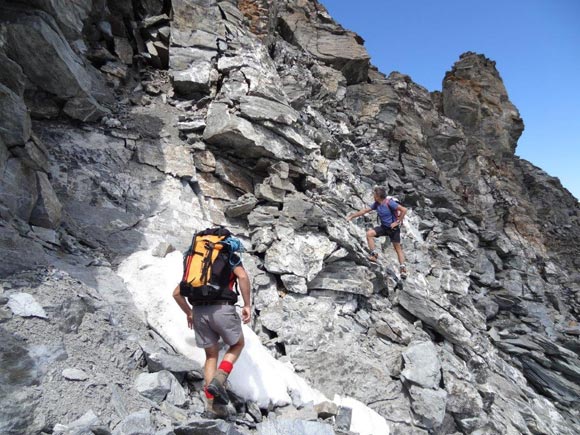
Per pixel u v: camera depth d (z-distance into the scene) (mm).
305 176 8234
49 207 4895
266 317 5945
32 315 3420
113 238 5609
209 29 9578
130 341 4074
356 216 8148
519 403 8305
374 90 16016
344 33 16328
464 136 18281
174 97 8758
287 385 4867
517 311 12797
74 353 3436
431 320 7539
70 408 2928
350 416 4852
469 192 17781
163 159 7102
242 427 3805
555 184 23375
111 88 8117
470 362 7559
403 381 6004
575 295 16203
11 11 5676
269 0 12617
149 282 4965
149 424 3051
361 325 6859
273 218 7090
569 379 10992
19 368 2941
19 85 5039
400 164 14688
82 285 4312
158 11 9859
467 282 11680
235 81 8578
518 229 18016
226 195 7391
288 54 13781
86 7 7141
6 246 4012
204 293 3568
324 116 13391
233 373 4348
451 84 20750
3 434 2506
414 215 12992
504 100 21578
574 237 20609
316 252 6832
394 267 8656
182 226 6383
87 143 6637
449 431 6215
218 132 7277
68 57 6242
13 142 4602
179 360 4113
